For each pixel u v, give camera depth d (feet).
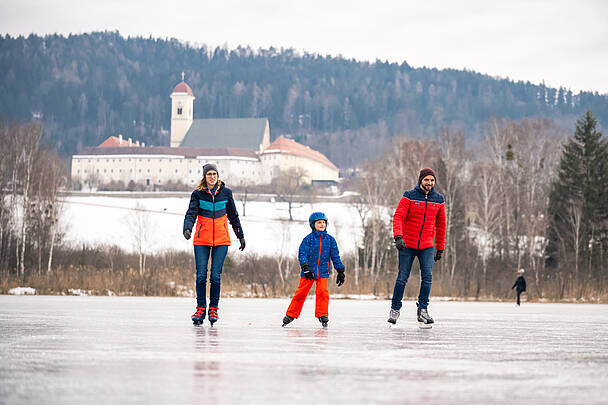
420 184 40.01
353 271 220.23
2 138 238.89
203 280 39.60
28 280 144.36
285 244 353.72
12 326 36.40
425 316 40.45
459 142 338.75
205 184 39.81
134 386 16.94
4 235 221.87
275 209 559.79
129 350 24.76
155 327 36.81
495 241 260.42
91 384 17.20
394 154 341.62
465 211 266.77
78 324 38.37
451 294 160.25
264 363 21.47
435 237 41.27
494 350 26.23
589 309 89.61
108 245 245.65
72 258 226.17
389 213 265.75
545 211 264.72
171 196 641.81
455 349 26.37
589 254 245.86
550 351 26.27
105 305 70.74
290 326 39.68
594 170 275.59
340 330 36.40
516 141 385.50
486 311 75.46
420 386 17.26
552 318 57.00
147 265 220.43
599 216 270.67
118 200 594.24
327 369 20.25
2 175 236.22
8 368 19.90
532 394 16.24
